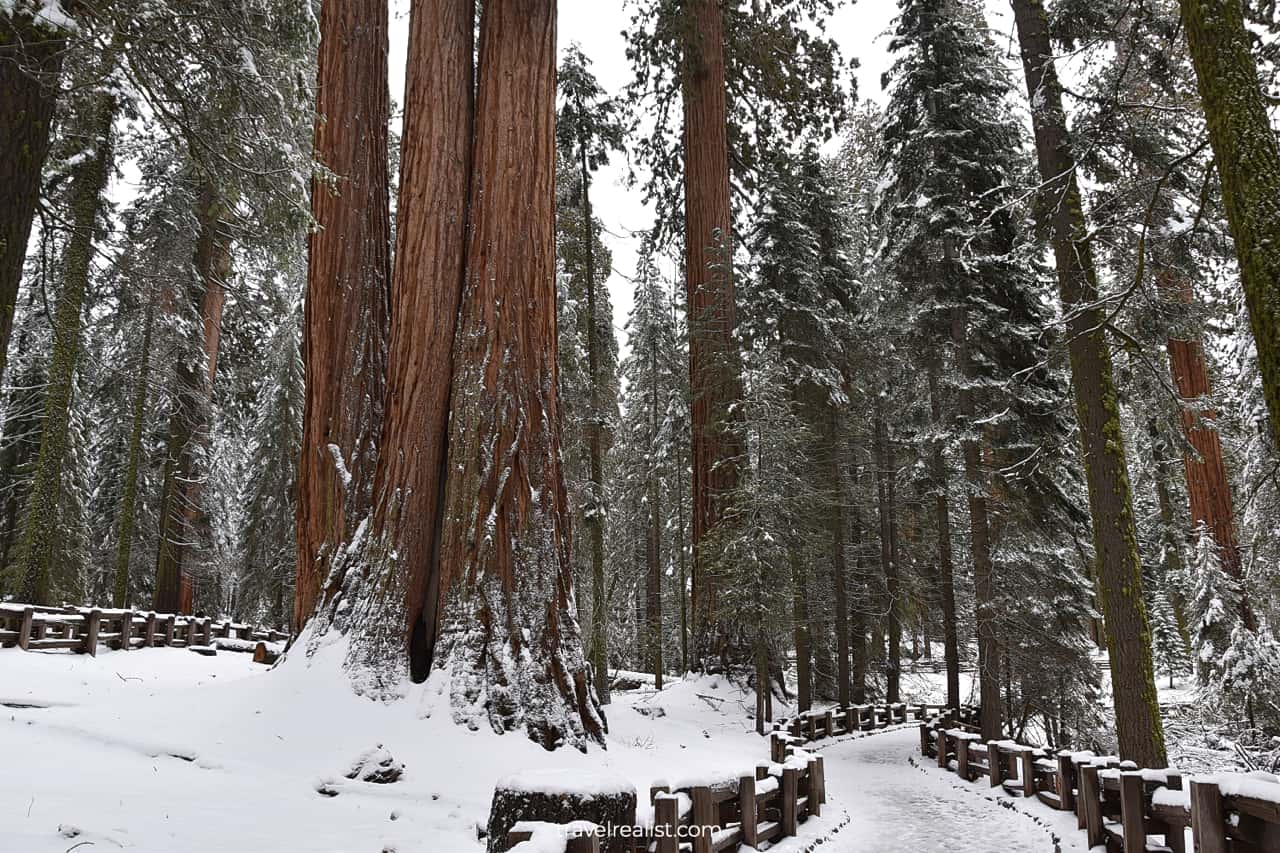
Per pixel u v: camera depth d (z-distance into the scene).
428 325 11.62
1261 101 5.50
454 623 10.27
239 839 6.08
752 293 25.50
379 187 13.63
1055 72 11.90
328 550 11.77
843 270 26.02
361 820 7.09
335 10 13.52
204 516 25.83
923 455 21.59
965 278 18.58
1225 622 19.59
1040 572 19.41
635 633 33.75
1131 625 10.48
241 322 28.16
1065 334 11.77
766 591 18.19
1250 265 5.23
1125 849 7.03
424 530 11.02
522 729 9.67
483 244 11.72
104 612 16.19
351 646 10.23
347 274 12.84
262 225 8.63
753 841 7.52
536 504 10.93
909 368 22.14
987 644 17.39
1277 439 5.02
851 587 25.59
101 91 8.41
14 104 4.94
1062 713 20.31
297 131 8.66
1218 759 17.39
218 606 30.14
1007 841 8.87
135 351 21.59
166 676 14.89
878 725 23.77
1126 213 11.20
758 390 19.44
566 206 25.19
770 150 27.08
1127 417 21.89
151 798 6.95
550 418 11.52
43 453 17.25
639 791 8.82
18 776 7.11
